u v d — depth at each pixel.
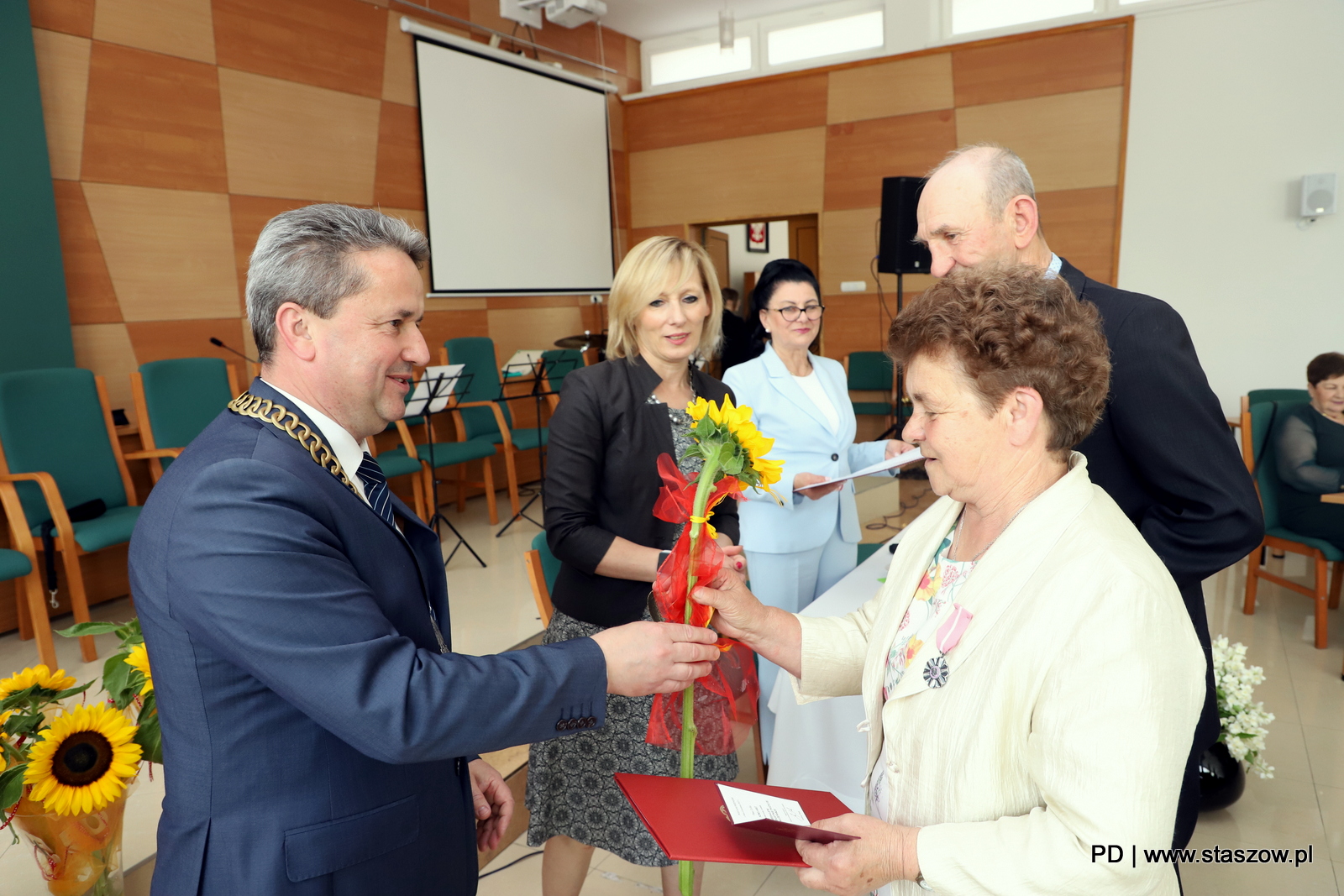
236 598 0.77
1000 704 0.80
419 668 0.82
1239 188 5.47
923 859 0.78
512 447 5.43
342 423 0.93
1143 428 1.20
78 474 3.56
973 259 1.33
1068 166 5.95
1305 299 5.38
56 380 3.55
